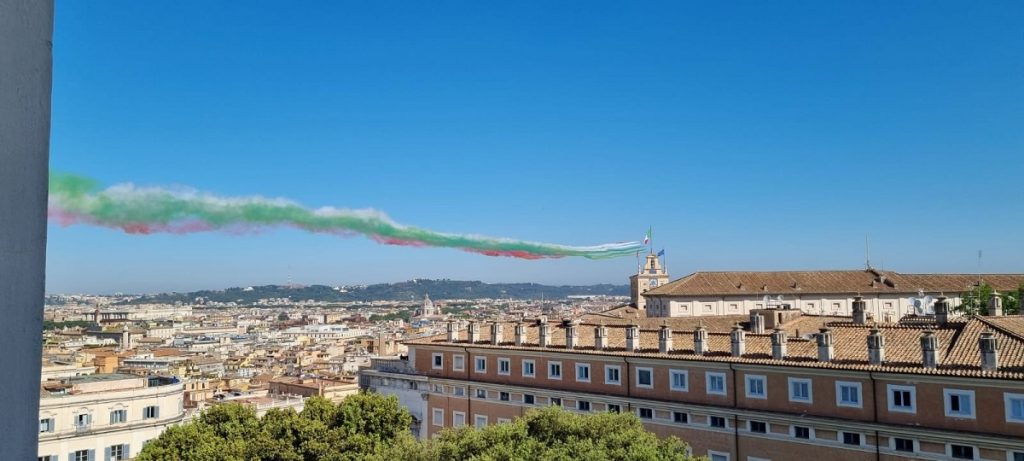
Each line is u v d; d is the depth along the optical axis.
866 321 86.62
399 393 103.75
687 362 75.62
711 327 98.38
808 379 67.50
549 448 52.91
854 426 63.66
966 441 57.97
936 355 61.25
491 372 93.81
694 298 154.88
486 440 54.66
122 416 105.19
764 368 70.25
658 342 82.88
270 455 75.94
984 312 116.12
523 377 90.56
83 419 101.25
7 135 4.51
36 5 4.73
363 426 80.19
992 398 57.38
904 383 61.75
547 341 90.44
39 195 4.70
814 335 76.06
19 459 4.50
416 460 56.78
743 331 75.31
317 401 83.31
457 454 54.41
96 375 123.12
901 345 67.00
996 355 58.28
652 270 194.75
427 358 101.56
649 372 79.31
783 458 68.12
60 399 99.56
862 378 64.12
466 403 95.25
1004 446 56.19
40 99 4.74
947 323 69.12
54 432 98.06
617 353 81.69
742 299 157.00
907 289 160.25
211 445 76.56
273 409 86.06
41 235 4.71
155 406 109.00
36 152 4.70
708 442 73.44
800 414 67.19
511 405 90.44
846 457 64.31
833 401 65.81
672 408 76.12
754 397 70.94
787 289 158.25
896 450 61.81
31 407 4.60
